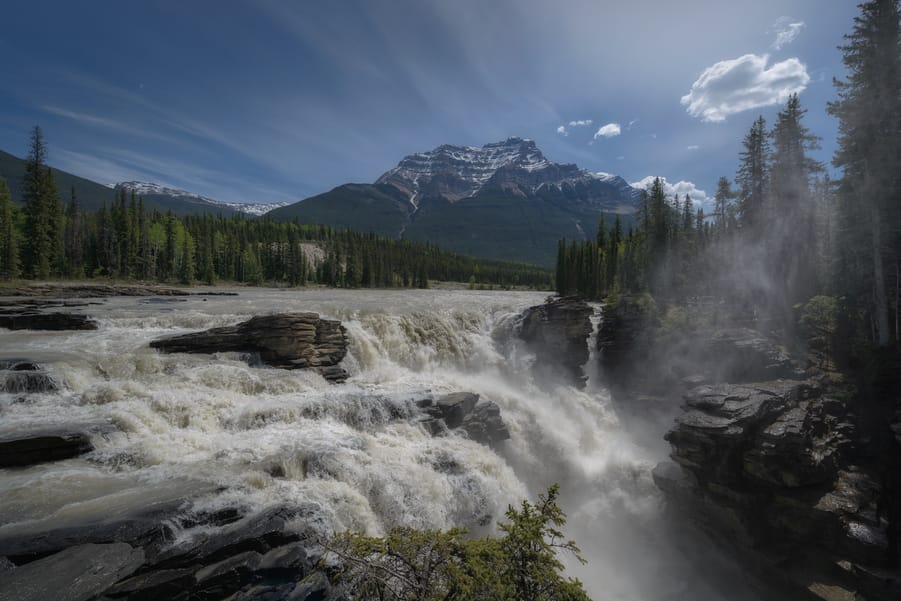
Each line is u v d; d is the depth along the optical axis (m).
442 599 6.19
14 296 49.31
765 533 19.64
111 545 9.59
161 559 9.57
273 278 129.50
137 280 88.56
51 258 76.25
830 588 17.61
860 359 26.28
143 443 15.33
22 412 16.33
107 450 14.61
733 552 20.36
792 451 19.36
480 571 6.34
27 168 72.62
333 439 17.47
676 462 22.69
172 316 33.62
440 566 6.63
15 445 13.29
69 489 12.09
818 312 31.66
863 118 28.12
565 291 92.62
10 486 12.08
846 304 30.77
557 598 6.55
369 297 70.00
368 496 15.24
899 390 23.02
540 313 39.41
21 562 9.01
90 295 55.94
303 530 11.73
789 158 39.00
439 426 21.52
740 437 19.81
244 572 10.13
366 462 16.45
